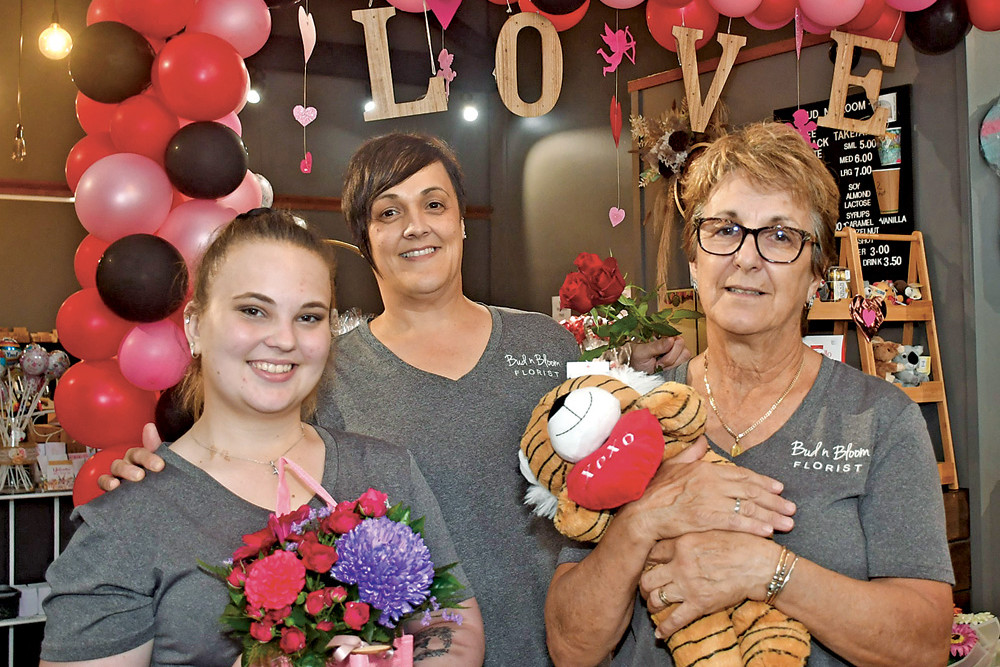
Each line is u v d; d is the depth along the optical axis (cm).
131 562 135
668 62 724
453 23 942
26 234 832
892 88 434
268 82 912
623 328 184
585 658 152
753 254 149
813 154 155
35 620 376
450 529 190
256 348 142
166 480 143
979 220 409
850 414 151
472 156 969
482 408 196
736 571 137
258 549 128
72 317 256
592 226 831
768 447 153
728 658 138
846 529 145
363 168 196
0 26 820
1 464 405
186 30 271
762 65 505
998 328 412
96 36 247
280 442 151
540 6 281
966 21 344
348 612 122
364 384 197
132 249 236
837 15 319
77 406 254
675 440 150
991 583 403
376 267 201
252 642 123
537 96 915
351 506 134
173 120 257
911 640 136
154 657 137
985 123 401
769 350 155
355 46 927
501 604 189
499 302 954
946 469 406
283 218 151
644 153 540
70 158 272
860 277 403
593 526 148
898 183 434
